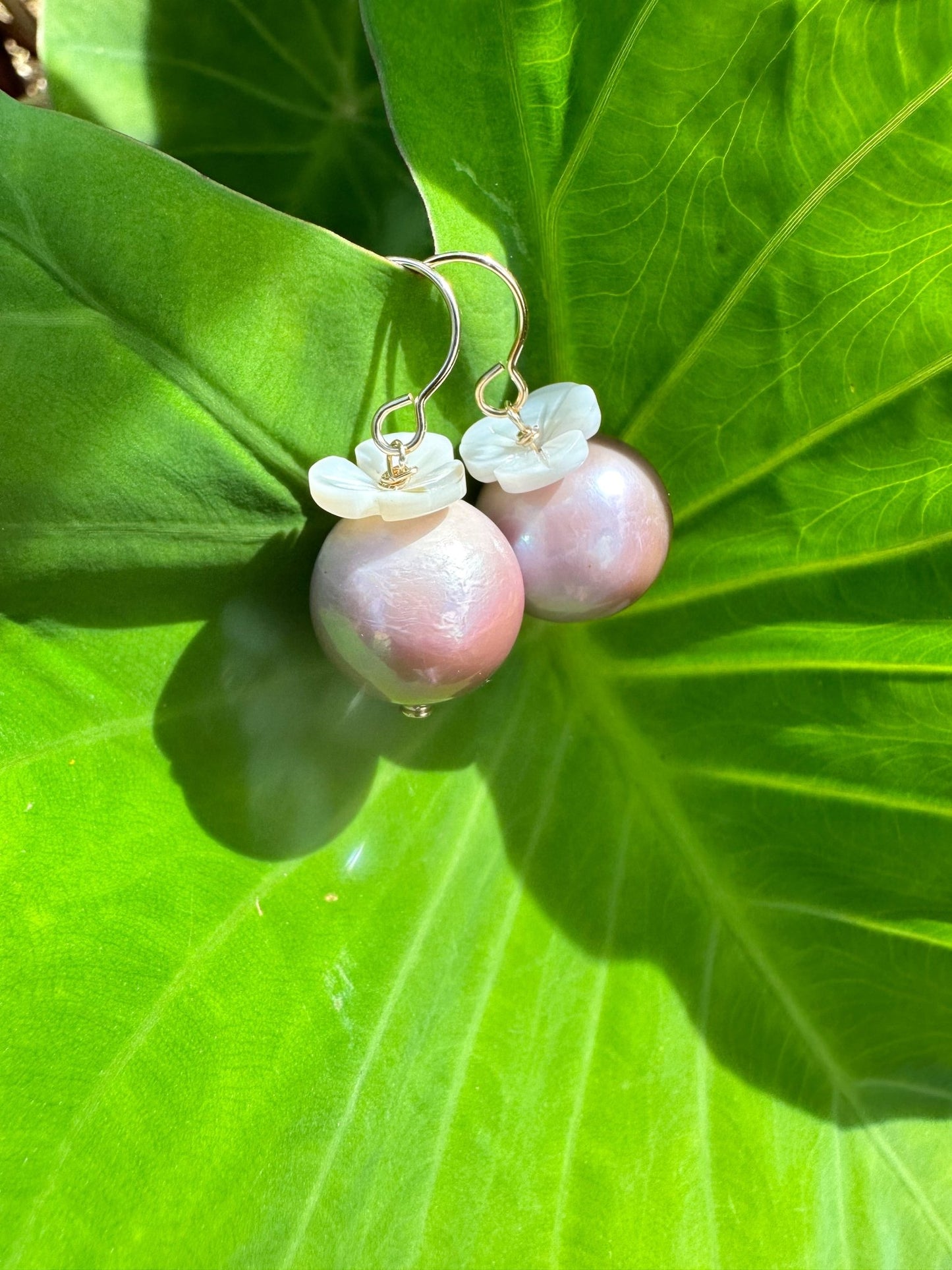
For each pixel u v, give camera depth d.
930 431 0.07
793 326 0.07
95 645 0.06
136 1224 0.06
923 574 0.07
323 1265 0.06
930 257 0.06
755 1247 0.07
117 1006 0.06
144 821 0.06
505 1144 0.07
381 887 0.07
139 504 0.06
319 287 0.06
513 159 0.06
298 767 0.07
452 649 0.06
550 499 0.06
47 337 0.05
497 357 0.07
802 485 0.07
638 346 0.07
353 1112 0.07
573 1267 0.07
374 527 0.06
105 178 0.05
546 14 0.06
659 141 0.06
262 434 0.06
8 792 0.06
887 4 0.06
